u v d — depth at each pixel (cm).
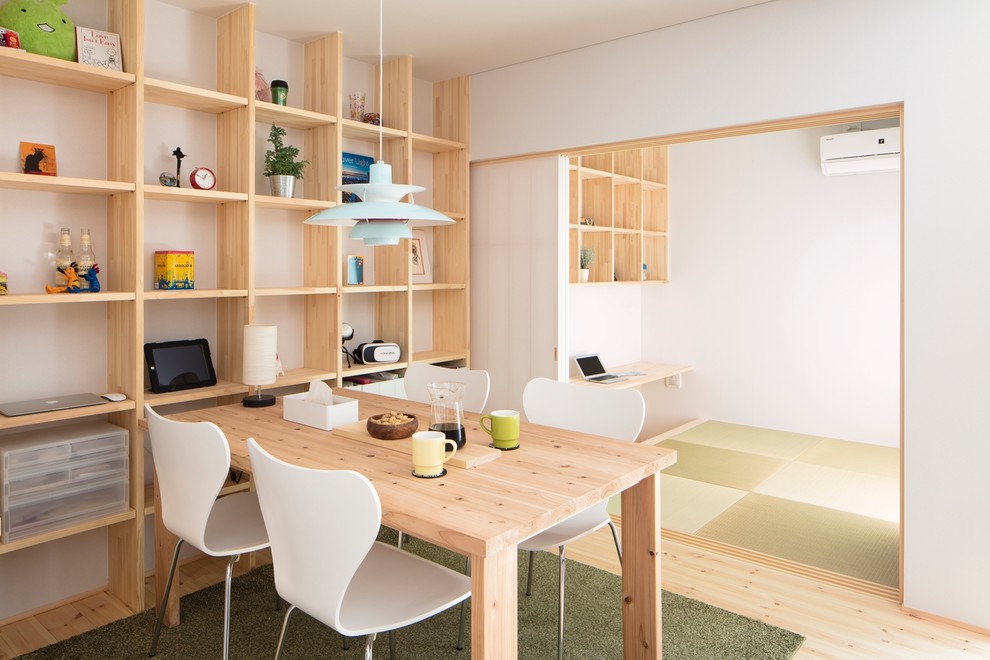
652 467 211
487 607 156
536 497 179
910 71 269
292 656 241
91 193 281
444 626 265
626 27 338
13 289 268
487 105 413
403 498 178
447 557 325
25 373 274
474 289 436
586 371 545
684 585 293
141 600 281
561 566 226
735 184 581
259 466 171
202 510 207
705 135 335
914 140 269
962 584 263
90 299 259
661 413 634
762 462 475
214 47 324
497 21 331
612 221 535
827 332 541
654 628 220
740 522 365
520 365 416
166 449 216
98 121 288
